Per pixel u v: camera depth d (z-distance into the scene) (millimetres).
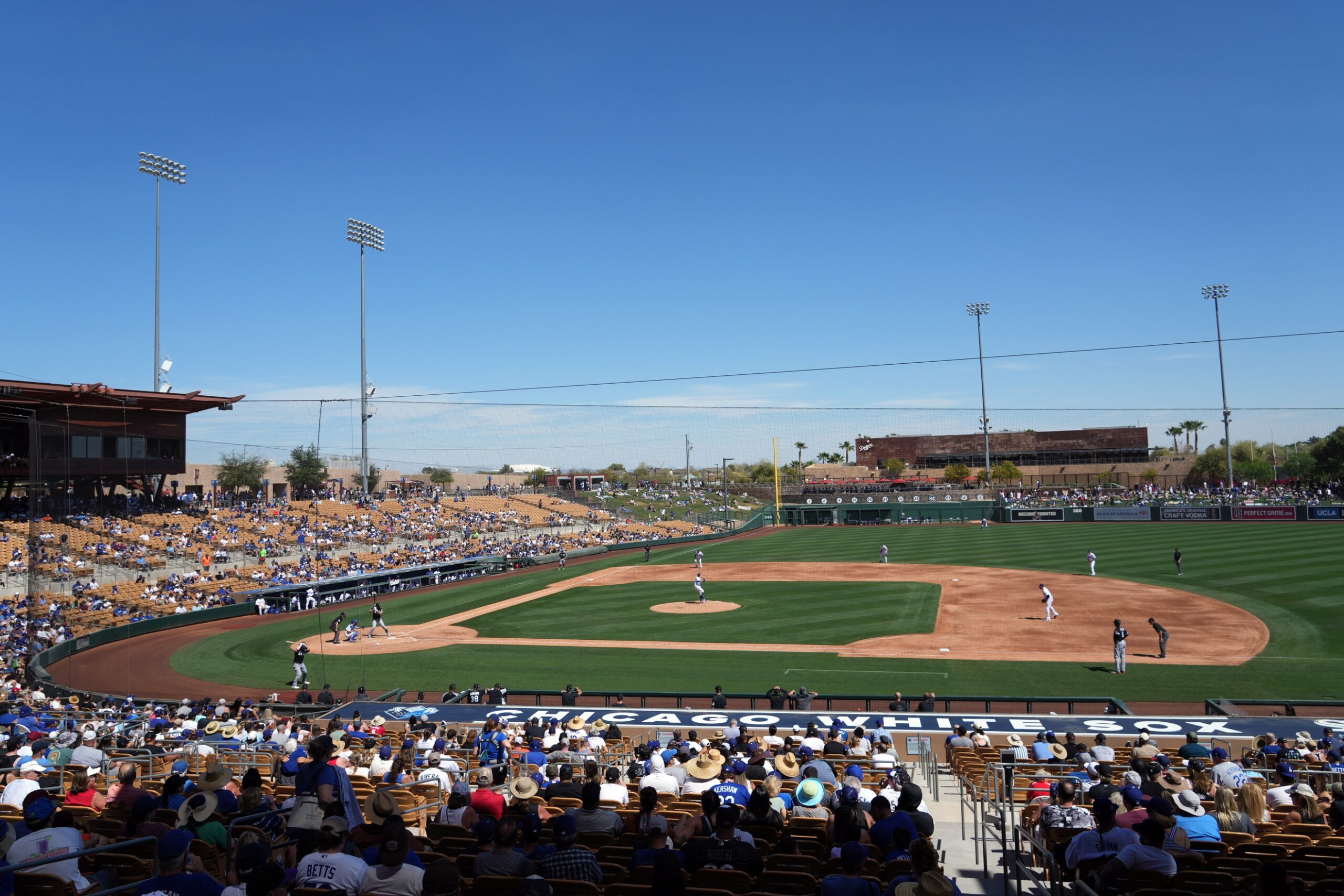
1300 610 43156
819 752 17453
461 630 46656
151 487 60312
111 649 42375
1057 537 88312
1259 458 185500
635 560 81312
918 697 30062
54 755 17141
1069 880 9289
